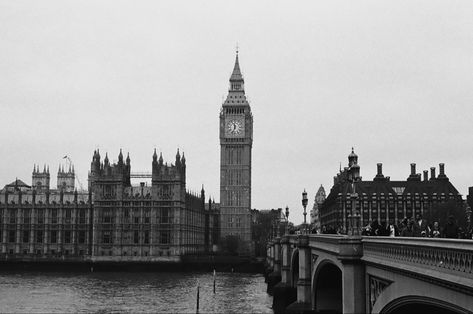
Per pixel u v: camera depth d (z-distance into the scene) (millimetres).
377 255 37938
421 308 33844
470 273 23531
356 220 44719
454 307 25766
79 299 125375
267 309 107938
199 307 111188
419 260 29438
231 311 105250
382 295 36750
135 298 127062
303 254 79125
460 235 36094
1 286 156625
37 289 148125
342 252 42531
